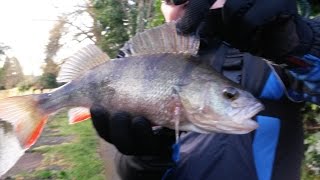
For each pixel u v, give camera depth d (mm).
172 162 358
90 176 1751
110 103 336
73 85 351
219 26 329
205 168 384
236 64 393
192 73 323
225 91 319
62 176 1807
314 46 332
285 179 390
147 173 354
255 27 307
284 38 319
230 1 308
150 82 326
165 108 323
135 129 324
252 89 394
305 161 773
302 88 376
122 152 340
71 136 2543
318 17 367
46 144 2363
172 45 335
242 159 384
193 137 400
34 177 1820
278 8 307
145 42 341
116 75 336
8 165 349
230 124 319
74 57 354
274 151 389
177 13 384
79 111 354
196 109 318
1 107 355
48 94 358
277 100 395
